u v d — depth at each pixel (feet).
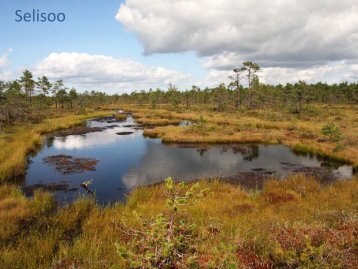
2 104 160.76
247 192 54.49
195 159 87.81
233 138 115.03
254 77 278.46
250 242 25.04
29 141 104.99
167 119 191.31
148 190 52.34
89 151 100.83
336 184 55.01
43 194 51.80
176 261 15.46
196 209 39.40
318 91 351.05
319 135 113.70
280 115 186.80
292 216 36.52
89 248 26.81
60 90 270.87
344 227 27.14
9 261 25.26
